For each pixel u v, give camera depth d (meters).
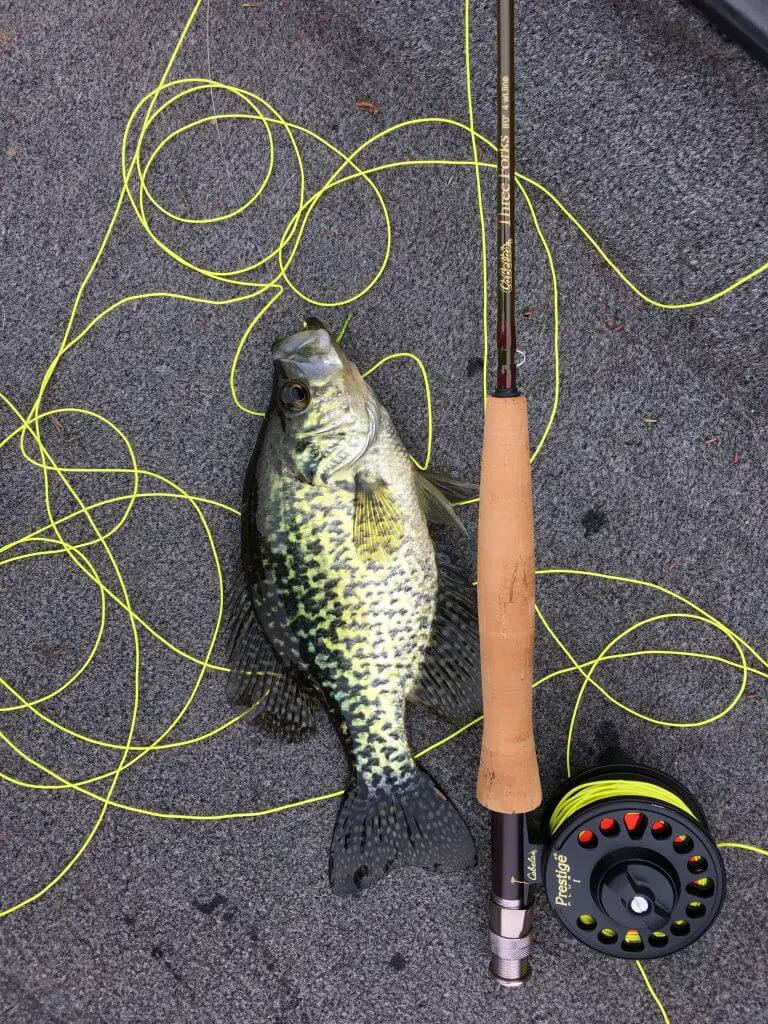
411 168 0.50
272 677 0.50
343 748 0.50
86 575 0.53
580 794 0.48
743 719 0.51
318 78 0.50
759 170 0.48
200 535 0.52
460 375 0.51
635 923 0.46
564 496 0.51
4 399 0.52
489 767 0.45
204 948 0.54
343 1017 0.53
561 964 0.52
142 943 0.54
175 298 0.52
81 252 0.52
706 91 0.48
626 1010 0.52
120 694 0.53
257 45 0.51
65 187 0.52
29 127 0.51
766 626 0.51
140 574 0.53
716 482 0.51
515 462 0.42
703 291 0.50
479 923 0.52
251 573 0.48
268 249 0.51
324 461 0.46
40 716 0.53
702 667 0.51
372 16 0.49
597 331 0.50
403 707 0.49
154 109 0.51
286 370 0.45
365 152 0.50
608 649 0.51
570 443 0.51
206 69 0.51
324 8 0.50
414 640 0.48
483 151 0.50
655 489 0.51
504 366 0.42
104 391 0.52
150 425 0.52
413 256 0.51
